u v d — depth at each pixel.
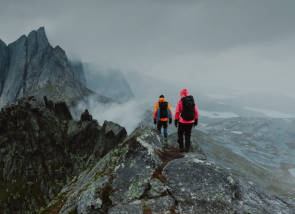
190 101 9.60
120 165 8.62
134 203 7.03
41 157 147.00
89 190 7.58
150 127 11.52
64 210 8.36
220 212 6.61
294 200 7.67
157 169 8.34
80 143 159.00
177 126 10.45
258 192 7.93
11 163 137.62
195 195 7.07
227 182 7.43
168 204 6.87
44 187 133.38
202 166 7.98
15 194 123.56
